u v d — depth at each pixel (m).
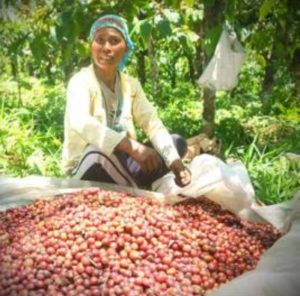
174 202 1.85
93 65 2.04
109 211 1.59
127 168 1.98
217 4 2.85
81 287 1.33
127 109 2.06
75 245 1.45
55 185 1.95
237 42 2.83
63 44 2.72
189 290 1.35
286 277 1.17
